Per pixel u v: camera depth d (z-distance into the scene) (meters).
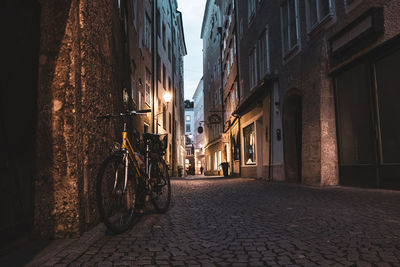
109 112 4.47
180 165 34.09
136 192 4.13
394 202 4.91
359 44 7.18
